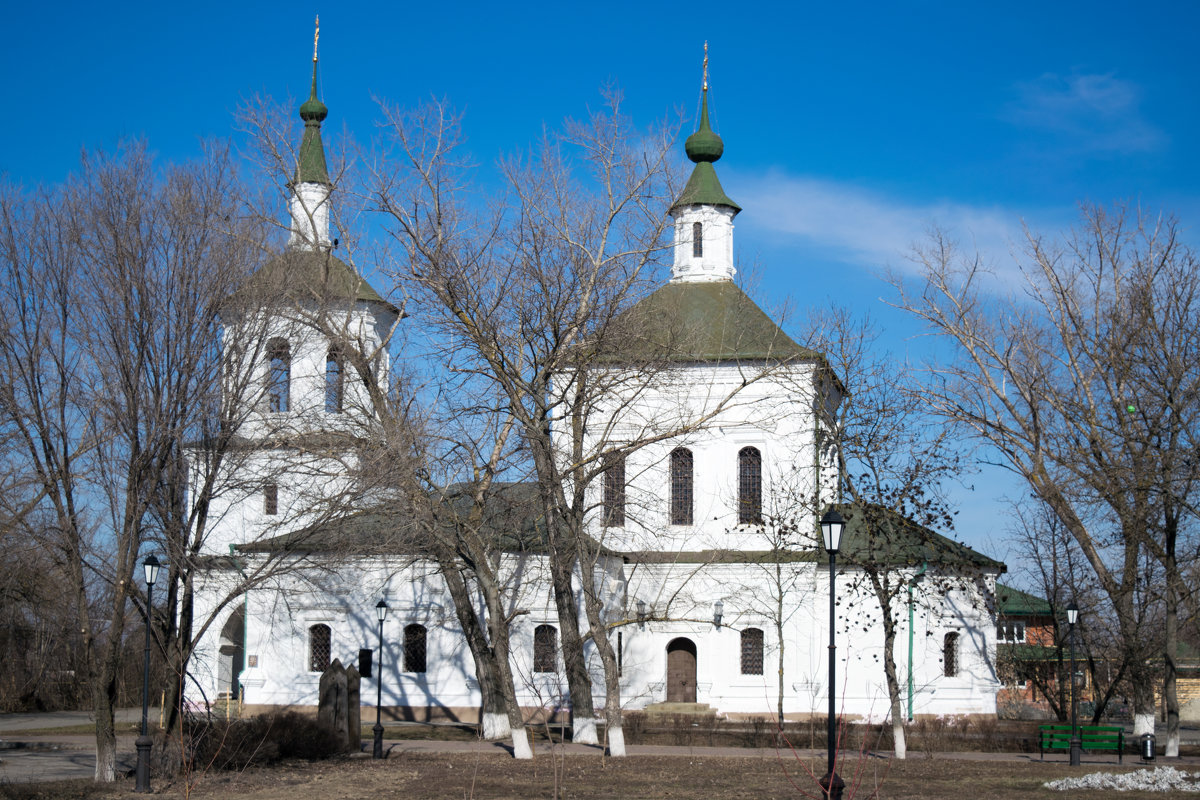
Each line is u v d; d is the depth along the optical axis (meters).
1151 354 37.59
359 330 34.72
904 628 42.41
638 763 30.45
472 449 32.06
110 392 25.64
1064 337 40.12
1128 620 38.25
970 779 27.67
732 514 43.81
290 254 29.45
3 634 51.72
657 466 44.53
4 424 25.95
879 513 33.38
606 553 41.38
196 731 28.80
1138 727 38.97
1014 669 52.84
